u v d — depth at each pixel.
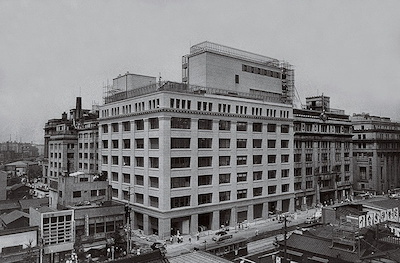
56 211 56.00
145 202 73.62
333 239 44.31
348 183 119.38
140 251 58.78
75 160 126.06
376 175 126.19
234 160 81.62
